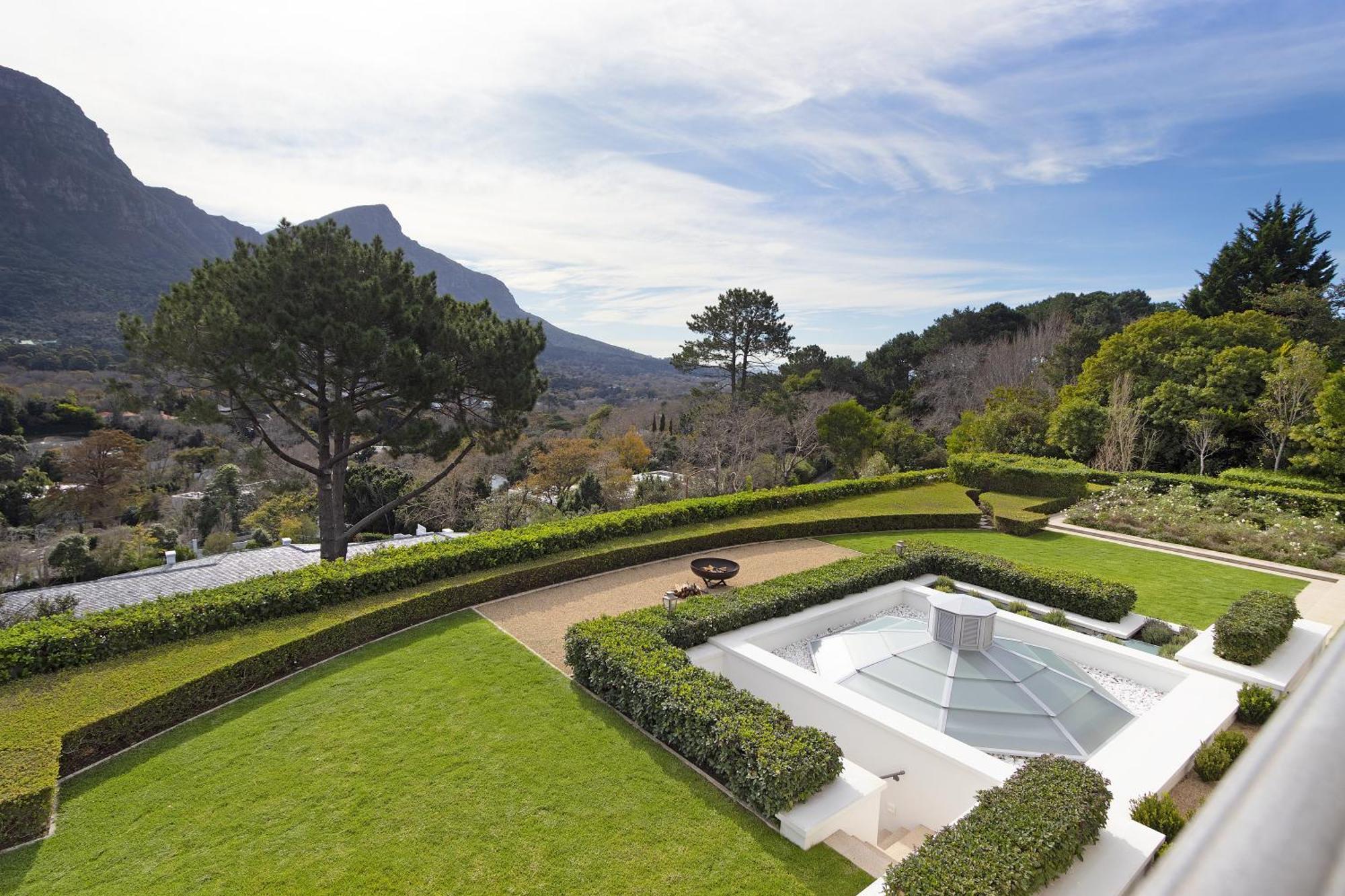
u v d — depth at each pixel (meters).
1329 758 0.56
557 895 5.25
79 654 7.97
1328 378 19.45
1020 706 7.71
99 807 6.20
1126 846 5.50
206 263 14.70
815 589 10.64
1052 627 10.04
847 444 29.83
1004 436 26.58
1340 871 0.43
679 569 13.22
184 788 6.43
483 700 7.93
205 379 14.40
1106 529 16.97
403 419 16.33
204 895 5.26
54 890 5.31
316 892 5.28
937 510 17.52
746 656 8.94
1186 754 6.95
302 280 14.69
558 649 9.38
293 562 21.89
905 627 9.39
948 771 6.82
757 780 5.98
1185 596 12.24
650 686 7.29
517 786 6.44
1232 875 0.44
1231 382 22.09
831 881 5.36
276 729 7.37
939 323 47.09
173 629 8.59
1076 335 33.31
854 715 7.67
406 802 6.23
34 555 22.97
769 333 41.06
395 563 10.70
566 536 12.94
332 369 14.79
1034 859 4.83
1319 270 29.44
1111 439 22.78
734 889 5.29
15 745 6.39
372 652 9.23
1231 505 16.91
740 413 32.69
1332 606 11.67
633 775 6.62
